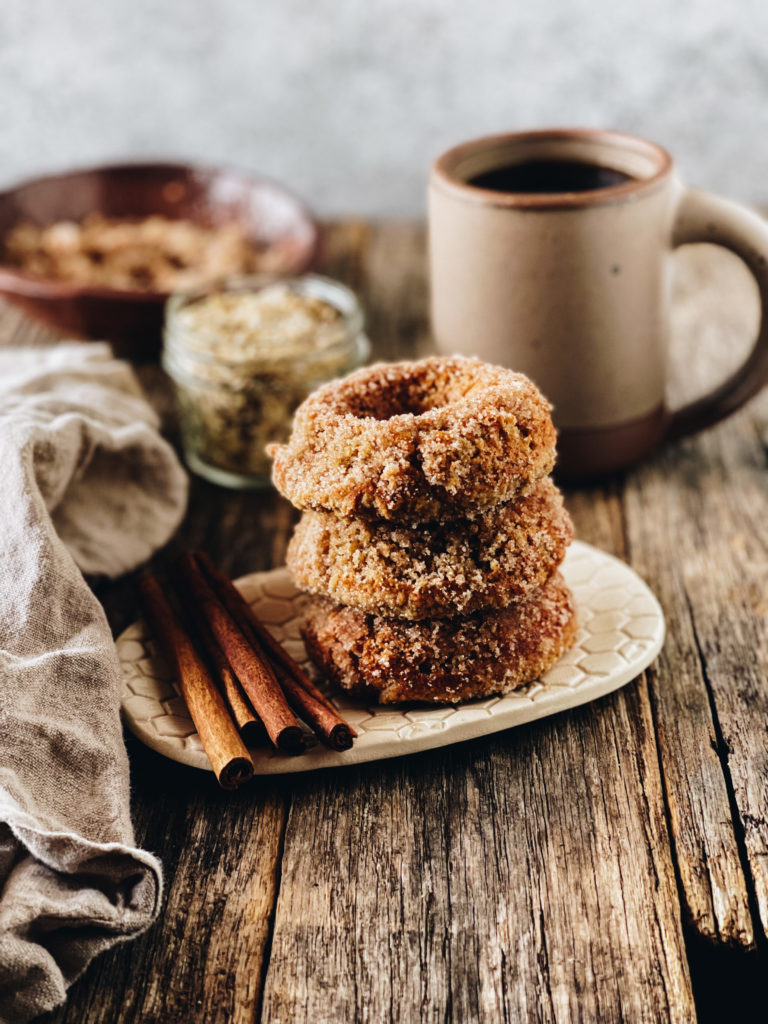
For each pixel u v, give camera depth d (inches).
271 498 19.1
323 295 20.4
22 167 30.9
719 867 13.2
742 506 18.3
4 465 15.1
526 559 14.1
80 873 12.5
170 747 13.9
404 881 13.1
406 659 14.2
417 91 28.8
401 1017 12.2
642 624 15.3
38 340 23.0
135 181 26.3
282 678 14.5
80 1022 12.2
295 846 13.5
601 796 13.9
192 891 13.1
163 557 17.7
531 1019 12.1
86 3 28.1
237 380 18.4
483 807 13.8
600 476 18.6
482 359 17.7
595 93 28.4
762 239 17.1
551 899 12.9
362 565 14.0
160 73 29.1
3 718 13.2
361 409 14.7
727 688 15.1
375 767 14.2
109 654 14.1
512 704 14.2
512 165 18.3
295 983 12.4
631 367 17.6
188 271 23.5
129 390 19.3
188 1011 12.2
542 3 27.3
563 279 16.9
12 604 14.2
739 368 18.6
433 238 17.7
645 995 12.2
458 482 13.4
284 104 29.3
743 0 26.6
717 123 28.5
